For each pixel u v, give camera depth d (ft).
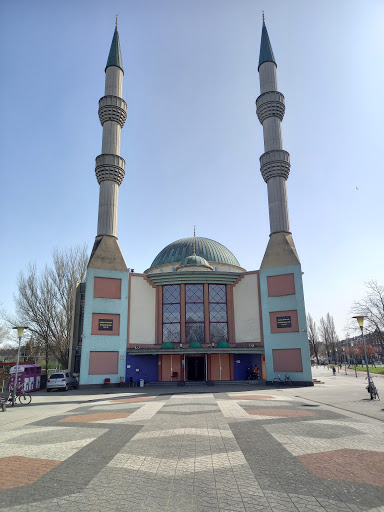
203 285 126.62
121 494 21.56
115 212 134.31
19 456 30.32
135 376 115.44
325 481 23.16
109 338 115.03
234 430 39.22
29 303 142.31
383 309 138.82
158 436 36.81
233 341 121.80
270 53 150.92
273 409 54.44
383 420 44.04
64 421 48.11
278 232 125.18
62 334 145.59
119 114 145.48
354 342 376.89
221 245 174.29
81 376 109.40
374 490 21.50
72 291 147.95
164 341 122.11
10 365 120.06
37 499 20.89
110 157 137.90
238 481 23.52
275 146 138.62
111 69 151.94
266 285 119.03
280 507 19.38
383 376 162.81
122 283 121.39
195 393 84.99
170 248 167.22
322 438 34.63
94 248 124.16
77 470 26.21
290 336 111.55
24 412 59.36
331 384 111.86
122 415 51.62
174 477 24.45
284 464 26.89
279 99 143.02
